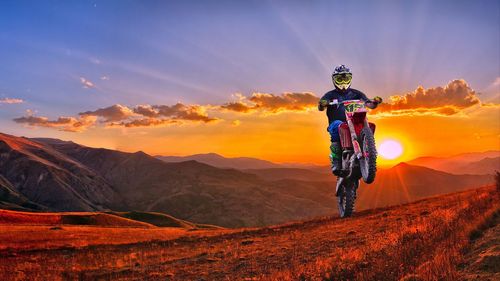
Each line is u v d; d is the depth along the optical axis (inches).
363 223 1022.4
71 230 2267.5
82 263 963.3
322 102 350.0
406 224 733.3
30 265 987.9
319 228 1111.6
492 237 315.3
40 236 1910.7
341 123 335.6
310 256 621.3
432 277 263.4
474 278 241.1
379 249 460.1
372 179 303.6
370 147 304.0
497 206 449.4
